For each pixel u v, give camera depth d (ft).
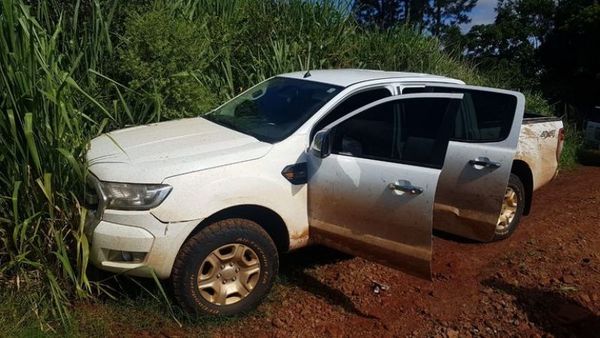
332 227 13.02
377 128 13.11
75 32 16.48
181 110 17.99
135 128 14.56
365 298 13.70
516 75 42.65
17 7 11.69
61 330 11.09
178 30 17.87
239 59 22.41
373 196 12.24
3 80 11.16
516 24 77.20
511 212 18.15
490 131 15.96
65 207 11.75
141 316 11.84
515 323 12.84
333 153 12.85
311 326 12.25
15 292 11.52
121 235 11.00
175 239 11.18
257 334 11.80
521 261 16.44
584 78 72.69
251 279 12.38
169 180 11.26
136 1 19.27
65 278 11.83
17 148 11.37
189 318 11.77
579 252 17.52
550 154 19.54
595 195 25.68
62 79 12.01
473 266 16.11
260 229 12.25
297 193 12.93
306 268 15.02
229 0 22.17
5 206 11.68
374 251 12.72
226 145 12.73
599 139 40.98
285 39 23.21
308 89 14.99
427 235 11.66
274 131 13.57
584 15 67.77
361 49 28.53
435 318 12.96
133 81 17.13
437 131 12.28
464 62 38.17
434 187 11.51
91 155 12.34
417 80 16.05
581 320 13.04
